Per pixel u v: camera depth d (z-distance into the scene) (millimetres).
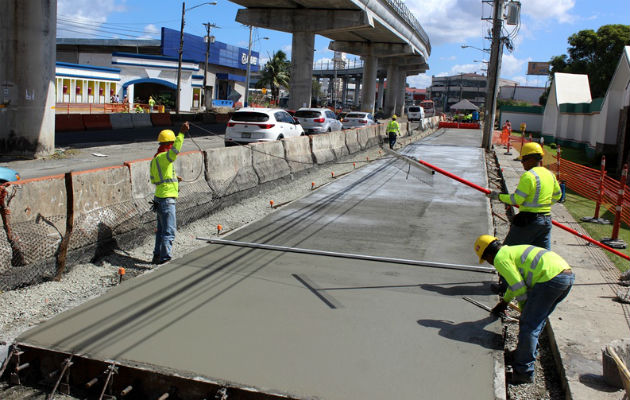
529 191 5531
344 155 19609
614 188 12117
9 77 15617
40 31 15773
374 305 5496
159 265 6605
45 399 4051
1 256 5414
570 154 28359
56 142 20625
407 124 33000
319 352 4426
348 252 7406
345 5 33906
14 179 8688
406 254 7395
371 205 10961
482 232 8875
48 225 6016
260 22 36250
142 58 52719
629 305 5625
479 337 4785
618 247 8289
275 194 12297
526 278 4305
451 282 6281
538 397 4180
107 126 28234
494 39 25547
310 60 36656
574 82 38156
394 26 47219
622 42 48156
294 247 7594
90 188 6680
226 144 17766
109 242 6918
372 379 4016
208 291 5762
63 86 44000
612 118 23422
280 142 13867
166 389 4020
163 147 6797
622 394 3898
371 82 56594
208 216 9625
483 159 20391
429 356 4402
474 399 3791
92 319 4949
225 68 69000
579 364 4340
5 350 4418
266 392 3799
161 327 4832
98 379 4133
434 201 11609
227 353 4363
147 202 7816
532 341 4246
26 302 5406
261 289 5875
